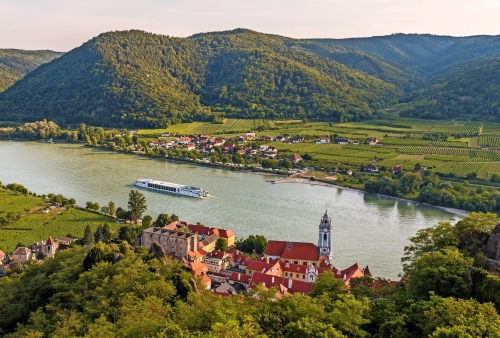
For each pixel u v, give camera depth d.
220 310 94.00
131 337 92.38
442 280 97.12
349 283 132.00
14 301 143.62
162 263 141.75
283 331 90.31
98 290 122.56
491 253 106.75
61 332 103.62
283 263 187.25
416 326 86.75
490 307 82.69
